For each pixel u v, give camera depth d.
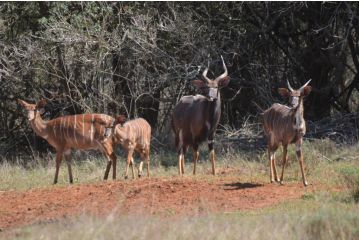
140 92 69.75
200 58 69.94
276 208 37.28
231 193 41.91
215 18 72.94
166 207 38.44
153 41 68.31
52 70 71.44
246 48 73.81
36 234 30.92
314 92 76.62
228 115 74.81
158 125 74.56
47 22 69.56
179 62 70.50
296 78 76.25
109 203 39.62
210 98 50.75
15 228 34.41
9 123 79.19
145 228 29.36
